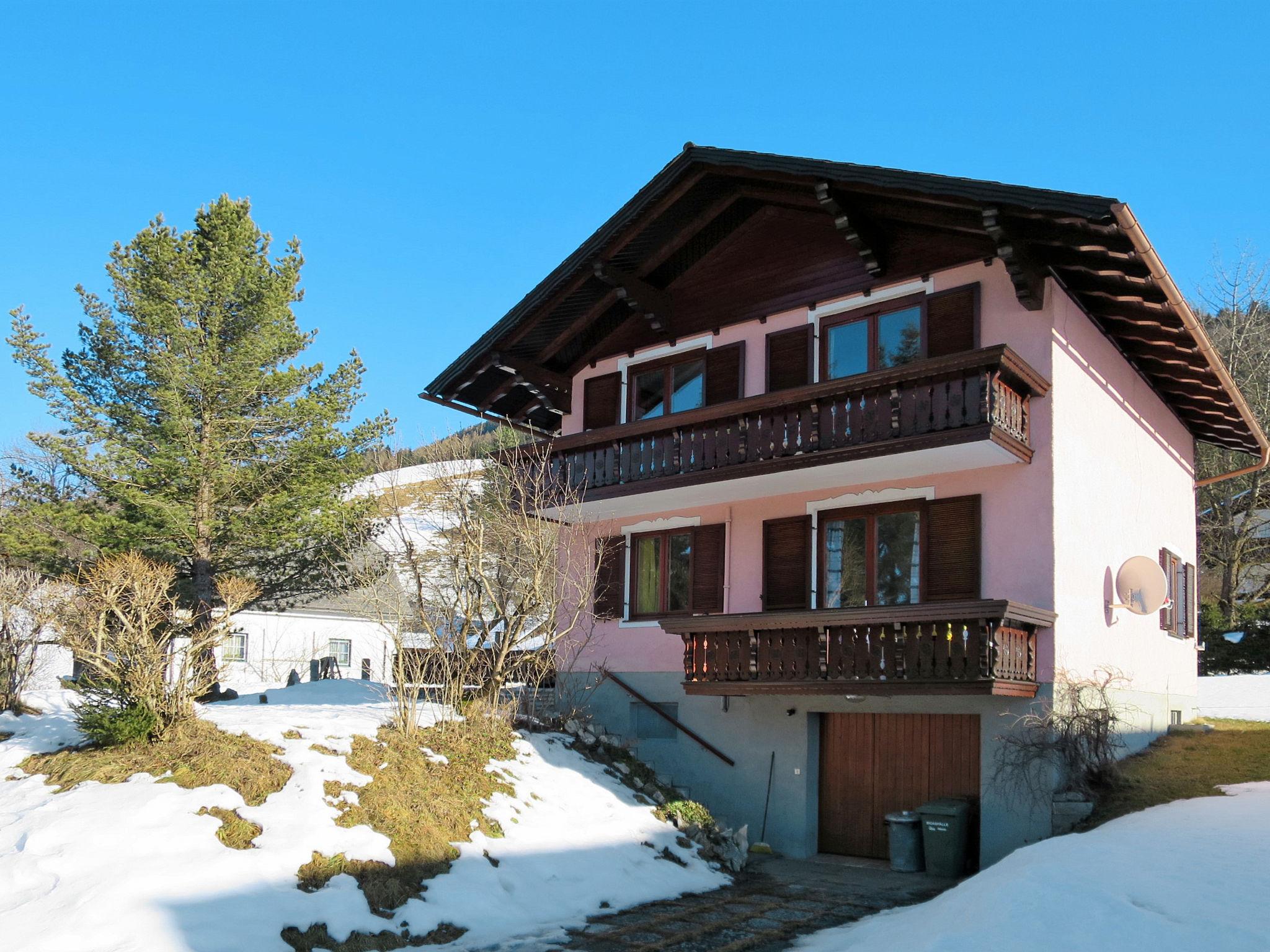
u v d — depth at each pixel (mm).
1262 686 18578
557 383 19344
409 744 12953
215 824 9898
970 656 12273
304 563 25406
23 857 9062
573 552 18562
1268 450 19141
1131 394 16500
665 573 17406
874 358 15445
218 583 14117
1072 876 7941
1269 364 30000
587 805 13250
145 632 12711
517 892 10461
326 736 12492
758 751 15484
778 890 12125
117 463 23047
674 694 16594
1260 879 7465
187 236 24375
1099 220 12055
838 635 13445
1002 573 13609
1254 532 29312
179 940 8047
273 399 24938
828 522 15586
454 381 18969
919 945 7328
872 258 15188
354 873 9656
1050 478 13438
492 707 14844
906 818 13430
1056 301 13984
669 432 16078
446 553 17828
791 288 16469
